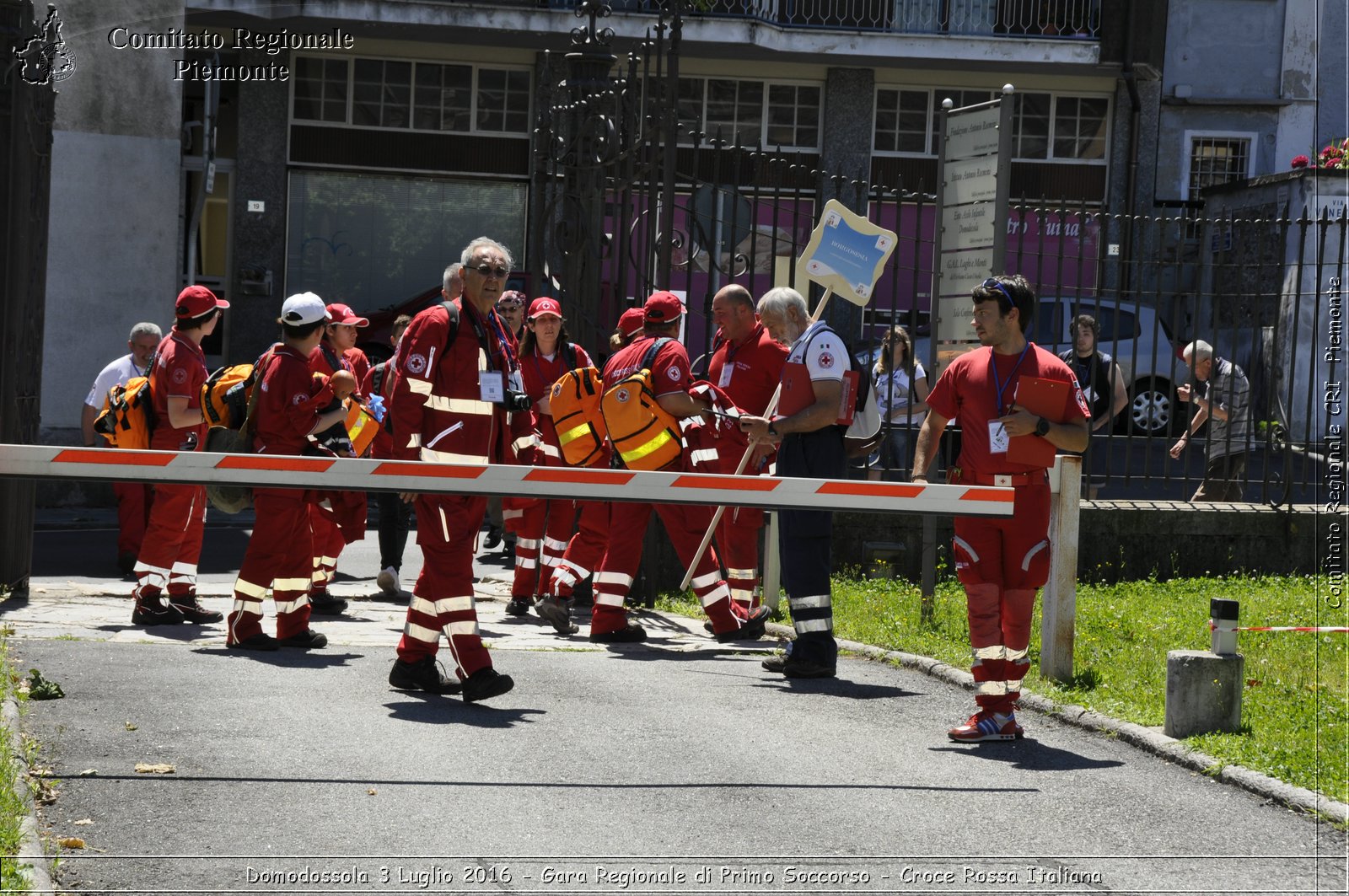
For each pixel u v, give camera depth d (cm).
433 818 529
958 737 681
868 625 1001
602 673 828
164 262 1952
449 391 735
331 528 1058
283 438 848
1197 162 2688
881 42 2492
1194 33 2666
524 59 2500
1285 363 1662
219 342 2462
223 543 1512
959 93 2606
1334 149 2136
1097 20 2558
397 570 1140
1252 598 1132
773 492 634
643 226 1254
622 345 1030
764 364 957
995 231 983
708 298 1155
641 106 1177
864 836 526
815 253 991
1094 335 1312
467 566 725
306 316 845
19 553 1059
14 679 695
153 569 936
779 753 644
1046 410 677
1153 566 1265
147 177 1936
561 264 1206
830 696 783
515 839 508
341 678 776
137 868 467
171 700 694
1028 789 599
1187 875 496
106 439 943
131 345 1269
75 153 1895
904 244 2297
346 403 899
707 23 2412
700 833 522
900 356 1416
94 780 559
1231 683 674
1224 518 1270
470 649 720
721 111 2573
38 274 1076
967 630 979
